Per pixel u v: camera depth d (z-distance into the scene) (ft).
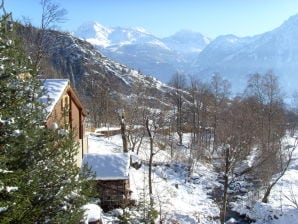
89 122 254.47
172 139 222.07
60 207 51.16
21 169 46.60
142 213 97.81
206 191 164.86
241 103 282.77
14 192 43.39
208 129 265.95
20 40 51.01
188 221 126.31
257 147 220.23
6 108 46.98
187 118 274.36
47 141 51.37
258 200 150.10
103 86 268.21
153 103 201.05
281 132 234.99
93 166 111.65
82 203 53.78
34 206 47.65
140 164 162.91
